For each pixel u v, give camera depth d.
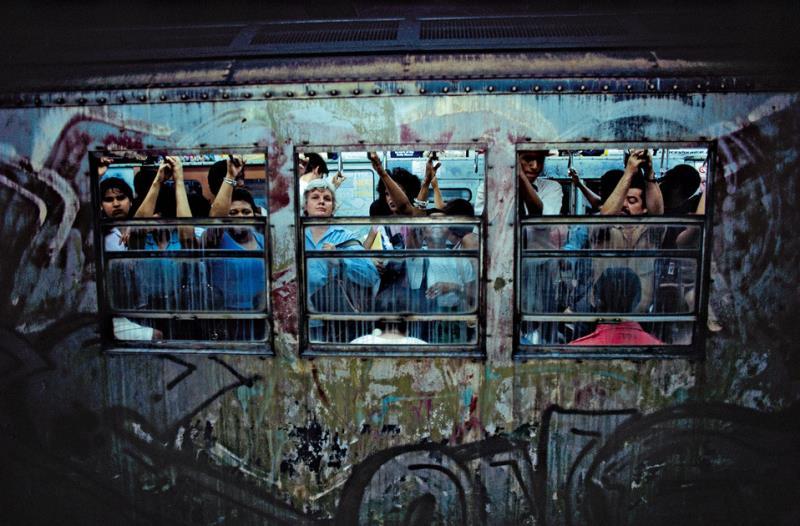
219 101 2.33
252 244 2.38
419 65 2.31
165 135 2.36
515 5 2.76
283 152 2.33
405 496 2.46
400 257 2.35
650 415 2.38
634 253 2.31
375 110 2.30
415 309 2.37
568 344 2.37
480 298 2.34
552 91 2.26
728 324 2.33
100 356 2.48
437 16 2.71
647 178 2.28
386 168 2.32
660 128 2.26
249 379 2.44
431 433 2.42
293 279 2.37
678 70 2.25
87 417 2.53
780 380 2.35
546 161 2.29
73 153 2.39
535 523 2.46
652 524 2.44
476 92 2.27
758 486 2.41
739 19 2.37
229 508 2.53
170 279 2.43
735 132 2.26
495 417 2.40
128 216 2.41
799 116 2.25
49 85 2.38
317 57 2.38
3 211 2.45
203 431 2.49
